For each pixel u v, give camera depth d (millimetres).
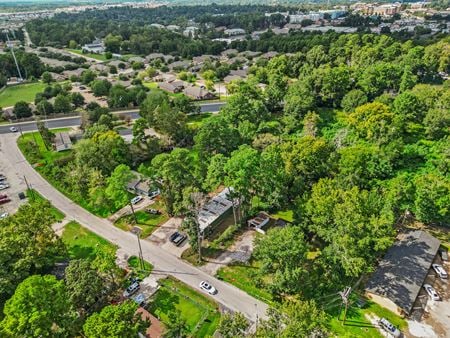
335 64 167625
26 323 39062
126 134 114812
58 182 88500
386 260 57469
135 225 72812
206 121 90625
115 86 149000
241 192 63781
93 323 38625
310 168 74625
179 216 74438
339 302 52969
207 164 79938
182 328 48375
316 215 59688
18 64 186250
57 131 119000
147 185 82625
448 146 86750
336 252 54562
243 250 64500
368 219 55438
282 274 51344
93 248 66500
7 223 58438
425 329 48688
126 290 55844
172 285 57781
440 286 55531
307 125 104812
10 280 50562
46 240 58188
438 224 68625
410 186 67188
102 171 83938
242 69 194250
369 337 47719
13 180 90750
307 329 37844
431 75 149750
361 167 73188
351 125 100188
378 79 125125
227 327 42344
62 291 44125
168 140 103812
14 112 128500
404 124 101500
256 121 104750
